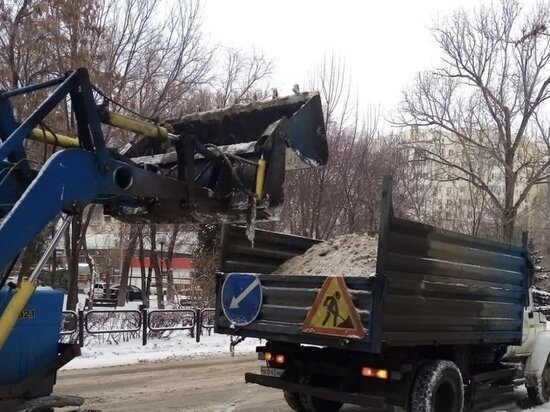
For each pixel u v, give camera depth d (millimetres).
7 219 3926
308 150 5520
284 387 6508
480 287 6875
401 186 26641
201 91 20594
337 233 22344
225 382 9773
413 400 5977
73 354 4883
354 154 23391
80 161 4359
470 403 7023
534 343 8539
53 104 4320
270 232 7230
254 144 5223
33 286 4227
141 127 4801
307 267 6816
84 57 14141
